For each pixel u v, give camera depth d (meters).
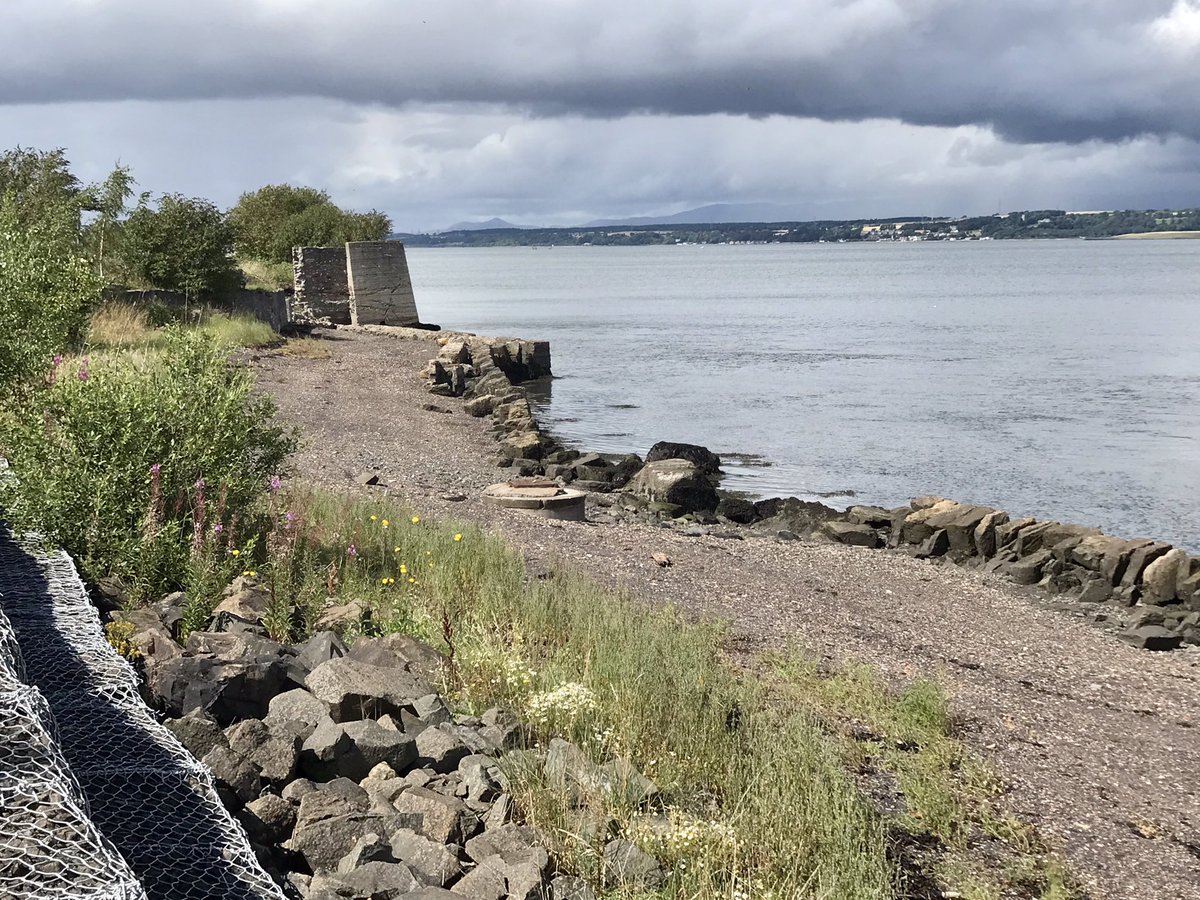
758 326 92.75
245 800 6.16
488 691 8.90
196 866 4.95
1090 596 19.61
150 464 10.72
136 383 11.41
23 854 4.09
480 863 6.11
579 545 17.50
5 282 12.92
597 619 11.40
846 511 25.62
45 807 4.33
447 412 37.12
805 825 7.36
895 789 8.93
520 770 7.29
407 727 7.64
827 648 13.13
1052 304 118.75
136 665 7.59
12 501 9.79
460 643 9.97
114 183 43.16
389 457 26.31
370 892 5.46
